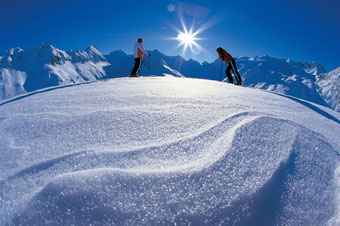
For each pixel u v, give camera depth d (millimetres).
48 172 1125
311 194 1021
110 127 1695
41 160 1253
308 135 1665
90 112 2100
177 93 2893
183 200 900
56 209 852
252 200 931
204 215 846
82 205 862
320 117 2633
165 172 1050
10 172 1142
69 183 953
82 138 1534
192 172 1059
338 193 1050
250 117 1912
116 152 1293
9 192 975
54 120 1940
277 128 1657
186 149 1320
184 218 831
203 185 981
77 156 1271
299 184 1074
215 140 1426
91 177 988
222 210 871
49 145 1456
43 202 882
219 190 960
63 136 1590
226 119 1785
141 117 1886
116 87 3566
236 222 842
